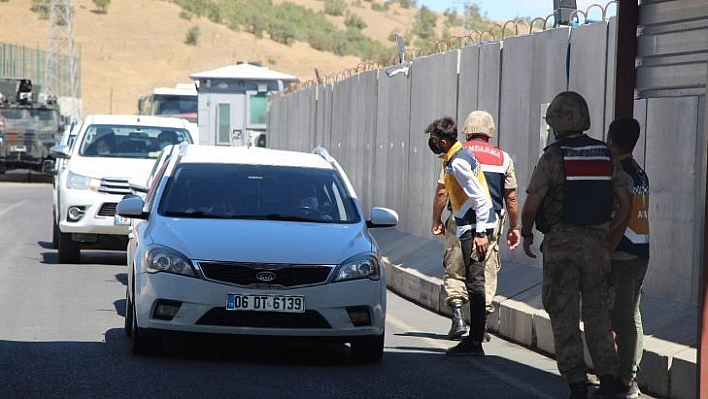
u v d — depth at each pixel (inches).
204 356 946.1
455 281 1088.2
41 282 1435.8
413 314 1317.7
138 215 995.3
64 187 1663.4
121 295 1326.3
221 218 979.3
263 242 913.5
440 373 909.8
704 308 710.5
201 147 1106.7
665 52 919.7
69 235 1658.5
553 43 1282.0
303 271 896.9
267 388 811.4
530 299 1170.0
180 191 1007.0
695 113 987.3
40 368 859.4
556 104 787.4
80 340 999.6
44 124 4557.1
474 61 1539.1
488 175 1050.7
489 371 930.1
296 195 1015.0
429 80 1744.6
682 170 1003.9
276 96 3503.9
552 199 778.2
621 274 819.4
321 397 786.8
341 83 2487.7
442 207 1080.8
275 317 890.1
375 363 947.3
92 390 781.9
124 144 1772.9
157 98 3752.5
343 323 900.6
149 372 856.9
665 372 853.8
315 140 2827.3
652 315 989.2
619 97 948.0
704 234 706.2
